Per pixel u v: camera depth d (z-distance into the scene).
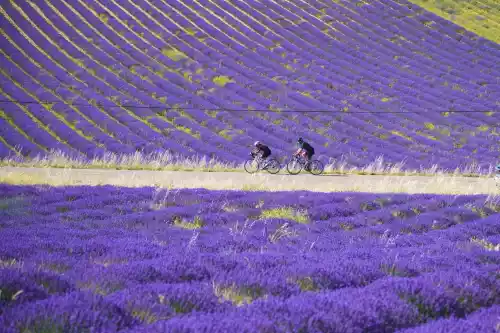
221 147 169.62
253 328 19.70
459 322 23.11
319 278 29.64
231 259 33.19
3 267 26.88
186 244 40.47
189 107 195.88
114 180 92.38
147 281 28.12
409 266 34.19
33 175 96.06
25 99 191.75
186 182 92.19
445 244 45.50
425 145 185.88
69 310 20.41
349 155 169.75
